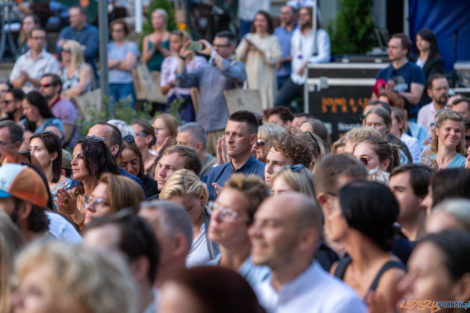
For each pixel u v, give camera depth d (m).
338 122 19.47
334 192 7.04
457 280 5.07
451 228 5.37
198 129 13.83
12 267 5.62
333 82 19.48
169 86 20.88
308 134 10.71
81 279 4.07
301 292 5.70
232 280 4.56
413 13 22.27
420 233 7.86
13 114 19.62
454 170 7.30
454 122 12.32
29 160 11.99
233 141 11.58
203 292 4.44
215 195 11.68
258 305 4.75
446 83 16.55
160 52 22.72
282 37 21.83
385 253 6.12
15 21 27.73
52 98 19.00
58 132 16.56
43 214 8.13
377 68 19.25
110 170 10.71
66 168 12.91
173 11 23.98
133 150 12.23
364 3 21.95
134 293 4.34
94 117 17.08
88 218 8.12
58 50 23.67
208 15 26.84
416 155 14.48
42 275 4.06
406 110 17.25
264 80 21.20
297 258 5.68
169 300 4.47
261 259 5.65
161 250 6.20
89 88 21.02
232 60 17.95
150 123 15.94
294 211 5.64
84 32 23.33
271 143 10.01
